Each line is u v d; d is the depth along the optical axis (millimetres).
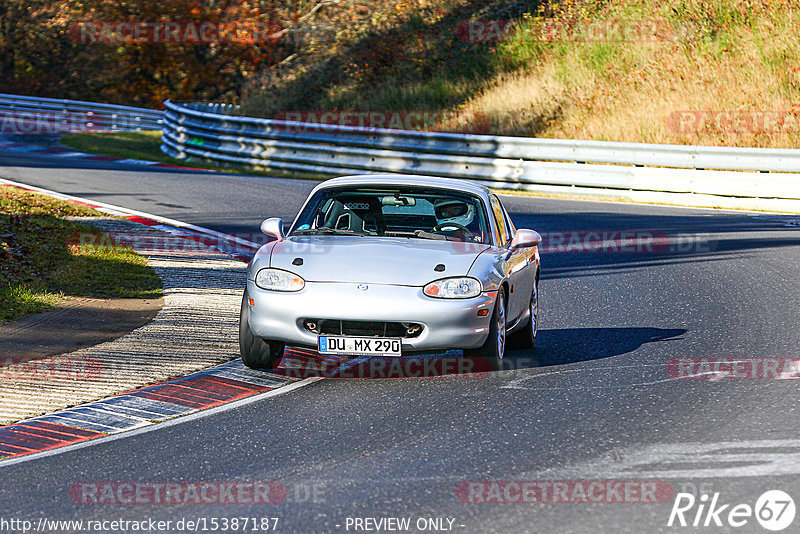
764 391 26781
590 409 25125
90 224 60594
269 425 23828
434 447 21906
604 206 77500
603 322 38312
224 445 22219
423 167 94438
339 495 18797
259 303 28141
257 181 90625
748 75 103125
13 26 183375
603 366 30438
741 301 41875
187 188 82812
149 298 40812
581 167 85625
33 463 21078
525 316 33188
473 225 31922
